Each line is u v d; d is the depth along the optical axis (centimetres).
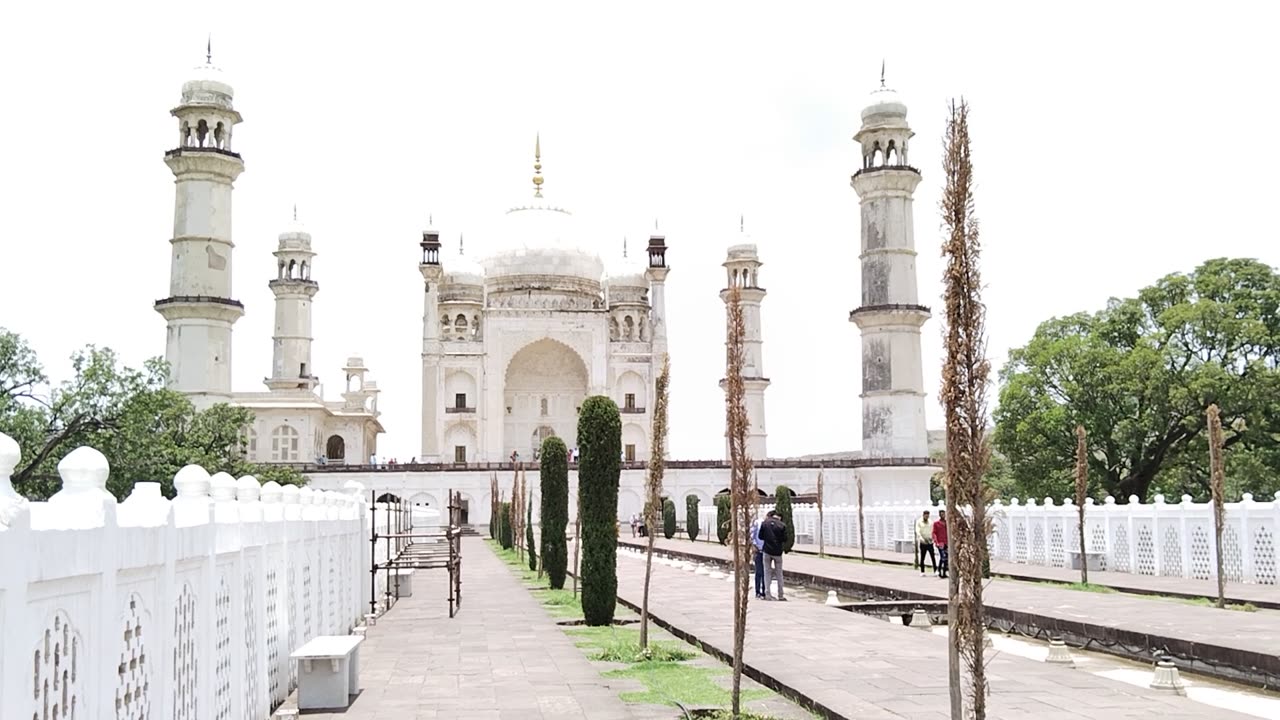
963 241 849
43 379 4150
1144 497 5481
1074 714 1155
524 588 3078
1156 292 5541
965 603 822
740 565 1211
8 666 528
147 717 762
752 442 8875
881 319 7088
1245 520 2645
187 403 4769
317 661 1279
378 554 2705
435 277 8700
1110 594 2467
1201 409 5138
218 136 6406
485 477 7562
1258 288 5359
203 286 6247
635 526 7069
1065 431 5344
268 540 1255
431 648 1812
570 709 1268
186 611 880
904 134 7175
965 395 839
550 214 9650
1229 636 1691
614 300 9550
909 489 6962
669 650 1719
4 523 525
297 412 7450
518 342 8819
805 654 1616
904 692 1291
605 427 2206
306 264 9244
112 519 676
